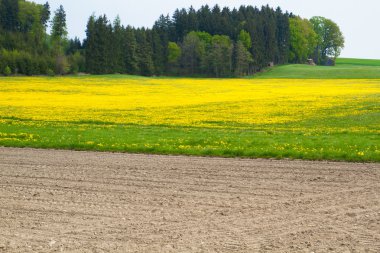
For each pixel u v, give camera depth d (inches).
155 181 580.1
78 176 612.4
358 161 714.8
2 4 6082.7
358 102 1724.9
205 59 5285.4
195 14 6663.4
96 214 436.8
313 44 6796.3
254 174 620.7
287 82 3410.4
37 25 6294.3
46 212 444.1
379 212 438.9
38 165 695.1
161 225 402.9
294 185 553.3
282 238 368.8
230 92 2453.2
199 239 367.2
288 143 869.2
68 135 1009.5
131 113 1529.3
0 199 493.0
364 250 342.6
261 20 6063.0
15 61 4520.2
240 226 399.2
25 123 1262.3
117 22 6353.3
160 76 5315.0
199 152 797.2
